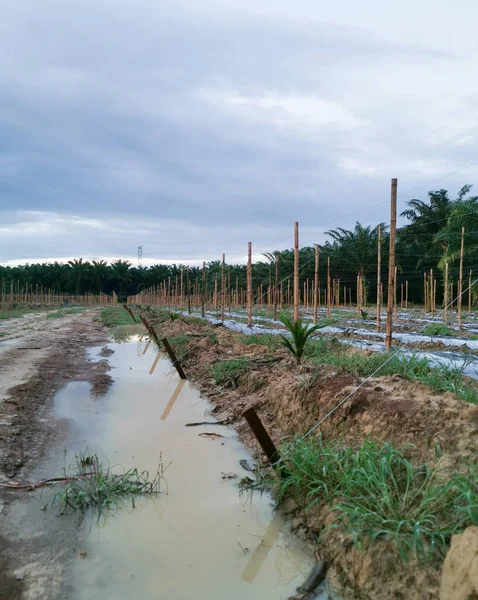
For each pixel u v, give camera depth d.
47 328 25.06
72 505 4.45
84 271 91.00
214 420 7.36
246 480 4.96
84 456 5.77
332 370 6.79
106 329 26.39
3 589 3.21
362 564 3.23
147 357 14.30
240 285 54.28
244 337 13.79
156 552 3.71
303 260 47.94
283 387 7.03
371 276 49.41
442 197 44.00
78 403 8.40
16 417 7.15
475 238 27.11
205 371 10.57
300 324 8.46
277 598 3.19
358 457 4.09
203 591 3.25
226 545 3.82
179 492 4.77
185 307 42.75
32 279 89.12
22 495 4.66
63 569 3.46
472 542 2.63
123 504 4.50
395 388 5.67
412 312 30.28
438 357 8.88
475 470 3.56
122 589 3.25
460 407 4.52
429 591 2.80
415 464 4.12
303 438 5.25
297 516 4.20
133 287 99.12
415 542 3.02
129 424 7.14
